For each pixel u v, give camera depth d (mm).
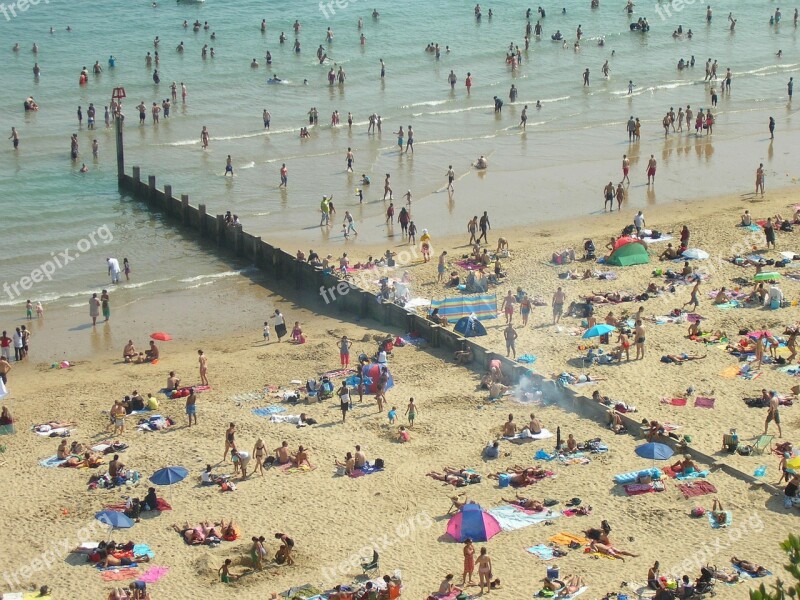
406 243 61281
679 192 68688
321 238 62250
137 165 75562
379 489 35875
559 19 123500
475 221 59562
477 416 40969
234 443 38969
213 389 44750
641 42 114500
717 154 77125
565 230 62281
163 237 64312
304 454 37812
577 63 105250
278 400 43438
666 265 55281
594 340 46875
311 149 79250
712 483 34500
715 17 128125
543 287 53188
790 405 39938
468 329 47469
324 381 43656
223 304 55188
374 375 42031
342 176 73438
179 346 50219
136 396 42906
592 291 52188
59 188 71500
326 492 35844
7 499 35781
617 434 38656
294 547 32500
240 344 50156
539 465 36656
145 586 29844
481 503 34406
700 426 38531
